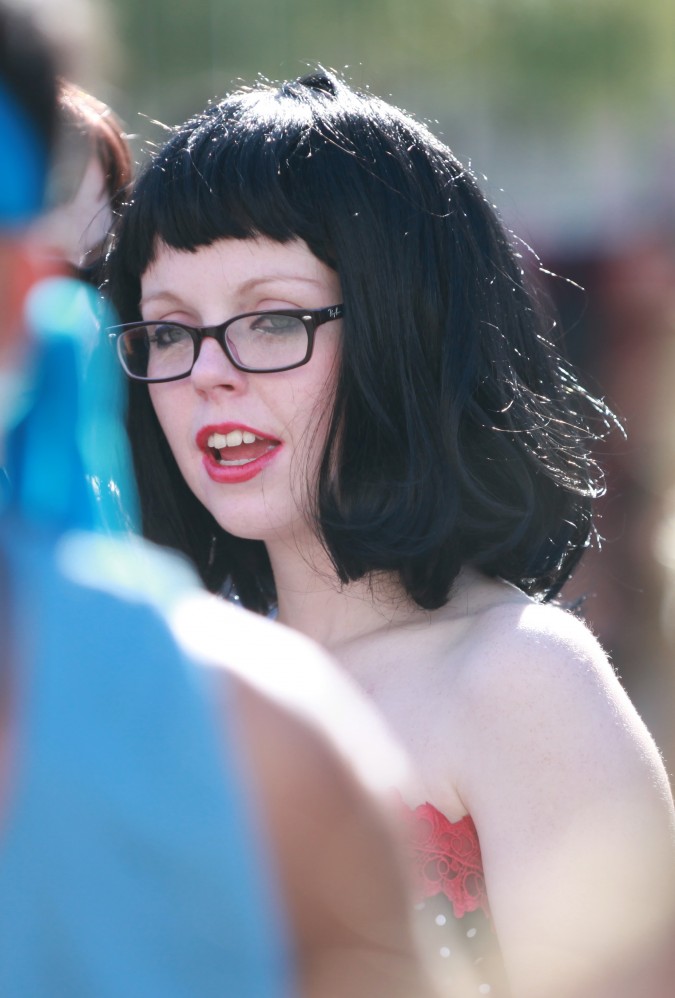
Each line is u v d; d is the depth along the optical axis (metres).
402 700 5.95
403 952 2.92
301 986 2.72
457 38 21.59
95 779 2.60
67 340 2.80
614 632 15.80
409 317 6.27
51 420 2.78
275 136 6.32
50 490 2.77
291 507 6.39
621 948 5.33
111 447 6.52
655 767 5.65
